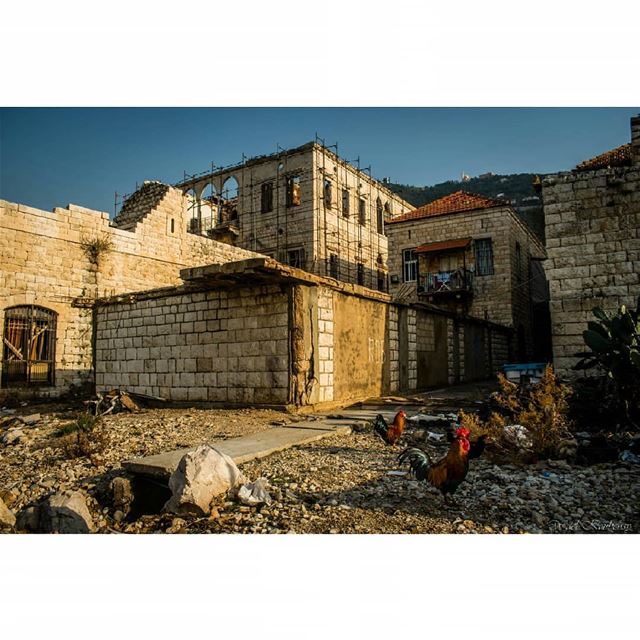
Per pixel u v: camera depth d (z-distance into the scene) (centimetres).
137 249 1894
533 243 3116
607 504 469
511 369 1337
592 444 698
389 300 1485
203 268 1055
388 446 748
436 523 425
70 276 1666
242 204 3144
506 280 2514
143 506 574
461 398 1304
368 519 436
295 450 720
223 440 770
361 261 3262
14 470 710
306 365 1110
